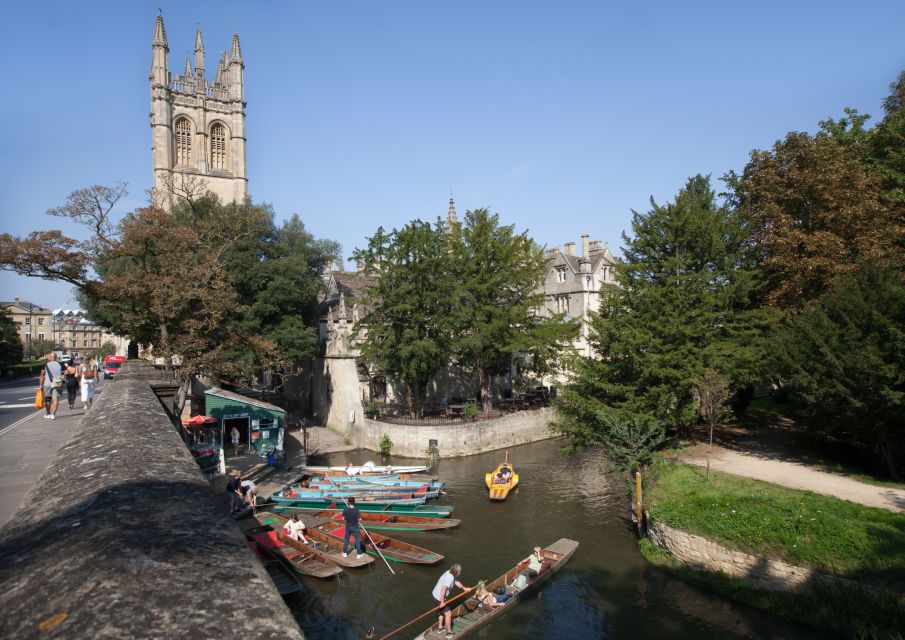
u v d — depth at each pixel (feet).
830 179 95.25
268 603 10.44
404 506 94.17
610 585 66.08
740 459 90.48
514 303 147.84
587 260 202.28
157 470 20.59
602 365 96.27
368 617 60.59
